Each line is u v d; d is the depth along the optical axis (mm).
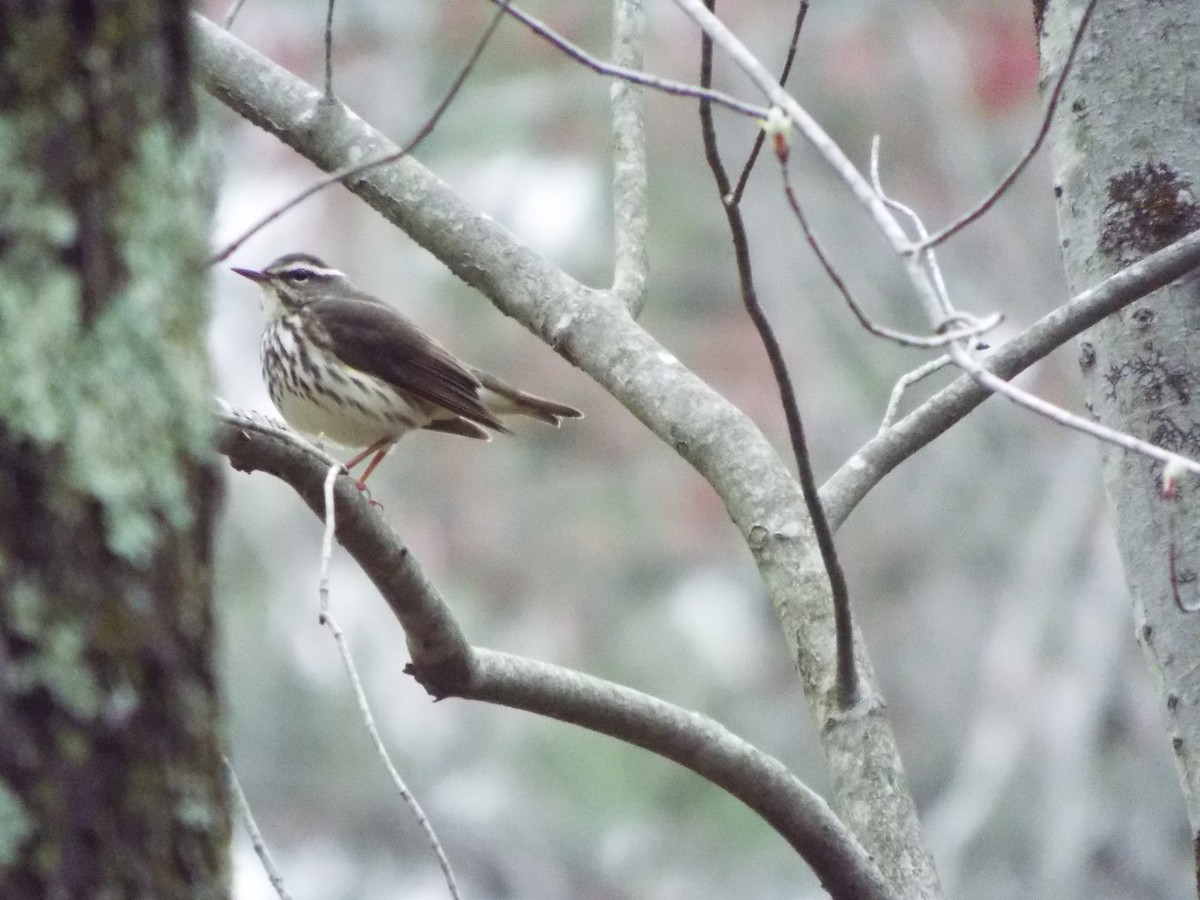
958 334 3658
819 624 5535
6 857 2488
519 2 19078
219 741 2771
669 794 17562
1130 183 5895
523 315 6410
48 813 2525
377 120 18656
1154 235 5836
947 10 19109
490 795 17328
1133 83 5926
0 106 2588
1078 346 6109
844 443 17609
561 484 18297
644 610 17891
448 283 18391
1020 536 17625
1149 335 5746
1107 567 16609
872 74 18984
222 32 6875
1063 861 15430
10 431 2568
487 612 17859
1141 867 15727
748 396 17641
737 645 17906
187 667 2707
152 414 2688
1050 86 6141
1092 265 5961
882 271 18703
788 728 17500
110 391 2643
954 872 15172
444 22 18969
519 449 18438
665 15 18844
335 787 17141
